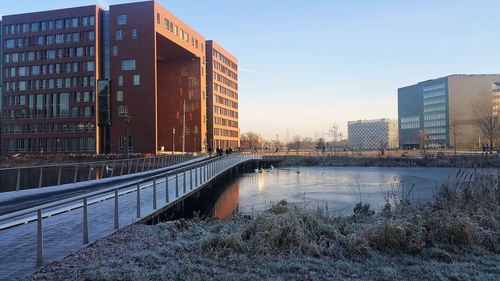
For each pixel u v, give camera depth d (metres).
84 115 76.75
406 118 162.00
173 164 43.47
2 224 10.43
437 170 46.56
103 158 52.53
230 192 30.92
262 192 29.91
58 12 79.44
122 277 5.98
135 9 71.50
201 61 89.12
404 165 54.97
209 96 102.25
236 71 126.75
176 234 9.34
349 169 53.03
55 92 79.19
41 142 79.81
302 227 8.19
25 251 8.06
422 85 150.75
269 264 6.55
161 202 15.30
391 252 7.27
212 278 5.88
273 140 156.62
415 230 7.75
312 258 6.94
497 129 86.06
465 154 57.31
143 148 70.38
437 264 6.48
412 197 19.48
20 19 81.75
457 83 135.12
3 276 6.50
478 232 7.87
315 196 26.03
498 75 134.88
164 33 73.62
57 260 7.22
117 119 72.25
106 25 78.19
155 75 70.88
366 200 22.81
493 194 10.62
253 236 7.93
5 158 42.50
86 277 6.09
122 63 72.06
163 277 5.91
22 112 81.56
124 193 17.52
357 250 7.30
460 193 10.91
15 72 82.25
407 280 5.75
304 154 76.12
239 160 47.69
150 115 70.56
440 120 140.62
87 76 77.19
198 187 21.53
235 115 124.88
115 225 10.22
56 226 10.53
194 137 87.06
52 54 79.94
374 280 5.79
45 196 17.52
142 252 7.38
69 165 25.11
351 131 181.88
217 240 7.72
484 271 6.14
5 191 20.55
